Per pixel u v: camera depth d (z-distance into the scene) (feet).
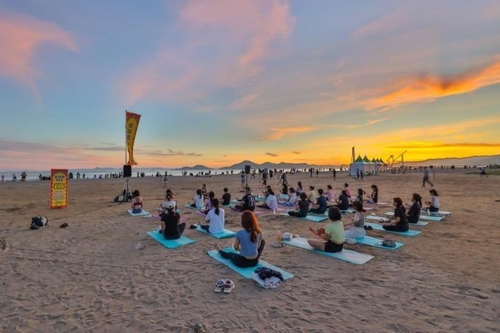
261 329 10.63
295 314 11.72
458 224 29.27
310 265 17.49
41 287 14.73
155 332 10.53
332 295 13.46
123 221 32.12
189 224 30.63
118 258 19.25
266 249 20.83
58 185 42.86
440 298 13.07
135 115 51.98
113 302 12.98
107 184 102.89
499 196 52.47
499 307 12.17
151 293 13.85
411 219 29.32
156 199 55.36
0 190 75.25
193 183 109.91
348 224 29.76
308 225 29.96
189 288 14.37
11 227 29.45
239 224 30.12
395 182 95.30
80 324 11.14
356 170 138.92
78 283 15.19
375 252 20.13
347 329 10.61
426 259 18.58
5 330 10.78
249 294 13.60
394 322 11.08
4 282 15.37
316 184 91.91
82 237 24.95
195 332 10.44
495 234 25.08
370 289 14.10
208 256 19.30
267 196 40.81
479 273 16.08
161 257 19.29
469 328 10.61
